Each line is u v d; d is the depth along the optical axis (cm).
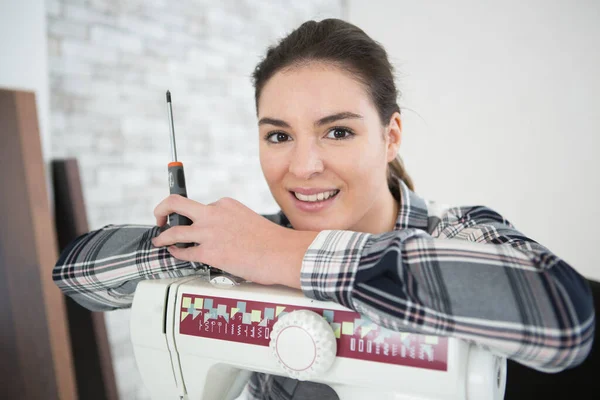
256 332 51
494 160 184
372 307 44
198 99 192
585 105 163
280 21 225
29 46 136
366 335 46
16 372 123
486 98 184
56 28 147
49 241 134
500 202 185
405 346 45
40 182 134
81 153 158
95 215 163
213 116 198
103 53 160
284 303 50
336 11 230
